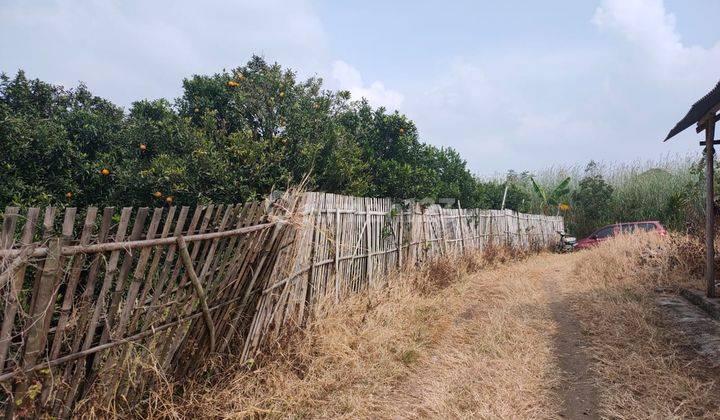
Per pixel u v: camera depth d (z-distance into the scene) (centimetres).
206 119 787
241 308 407
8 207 221
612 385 430
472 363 496
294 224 450
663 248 1026
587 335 591
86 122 832
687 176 2295
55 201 704
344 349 504
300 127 824
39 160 728
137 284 290
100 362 292
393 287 759
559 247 2072
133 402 318
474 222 1378
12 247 223
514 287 910
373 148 1134
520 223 1858
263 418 373
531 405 400
